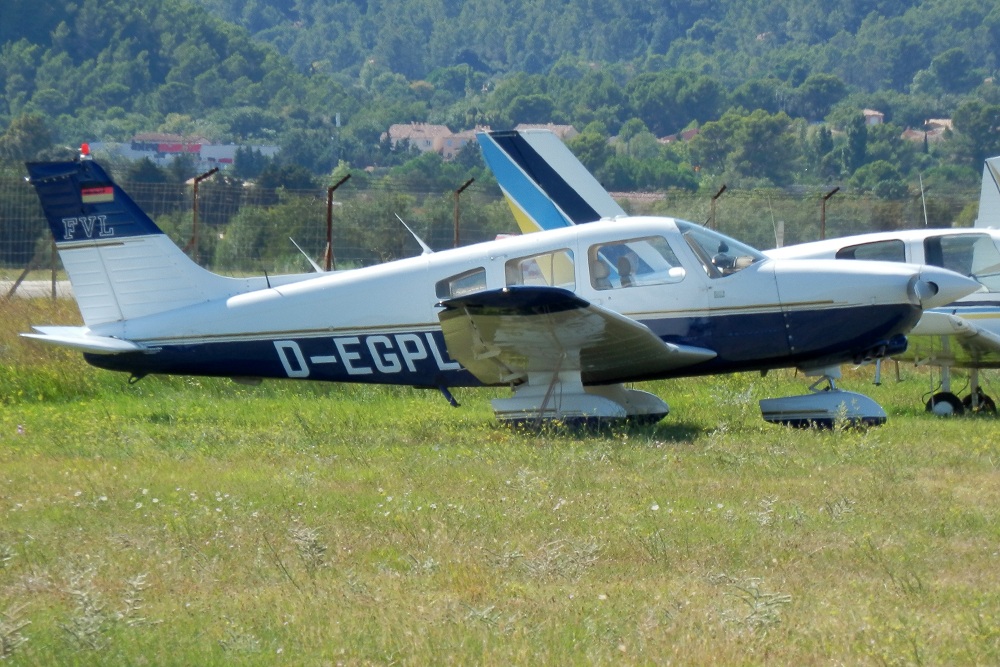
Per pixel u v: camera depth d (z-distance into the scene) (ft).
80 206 159.84
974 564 84.53
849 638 69.51
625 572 82.48
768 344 151.02
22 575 80.74
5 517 96.32
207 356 160.45
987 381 216.95
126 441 134.62
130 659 65.87
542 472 114.83
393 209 371.35
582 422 147.54
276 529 92.32
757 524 94.22
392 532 91.81
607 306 150.61
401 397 185.88
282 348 159.33
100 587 78.95
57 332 161.58
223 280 161.99
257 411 168.76
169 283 161.38
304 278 162.81
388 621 71.77
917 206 352.69
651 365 150.30
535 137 224.94
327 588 78.33
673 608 74.23
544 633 69.92
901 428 149.48
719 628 70.69
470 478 111.86
